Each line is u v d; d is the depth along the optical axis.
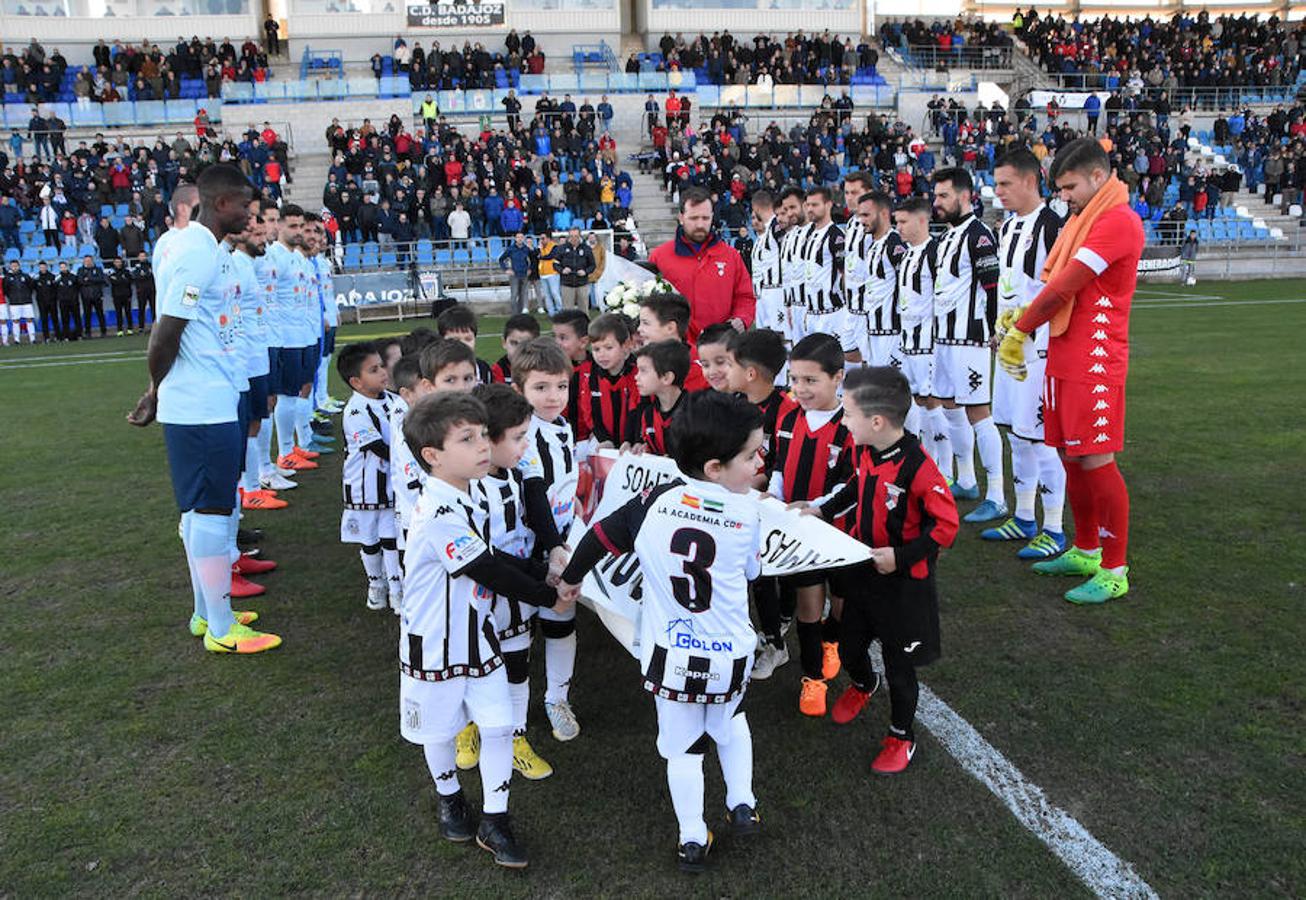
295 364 7.27
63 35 26.11
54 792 3.08
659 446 3.91
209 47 25.45
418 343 4.56
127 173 20.70
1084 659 3.82
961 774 3.08
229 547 4.23
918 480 3.03
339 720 3.53
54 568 5.19
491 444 2.96
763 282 8.75
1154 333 13.12
